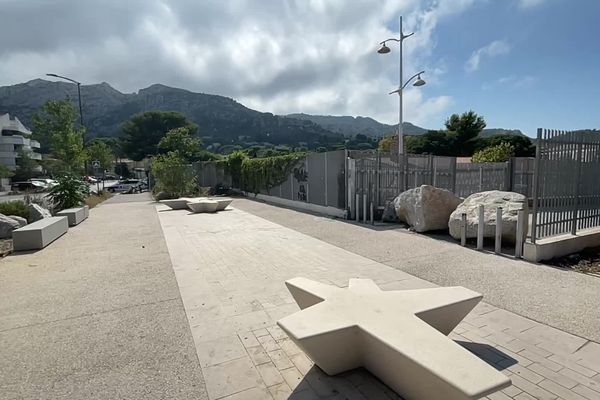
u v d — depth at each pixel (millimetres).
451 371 2252
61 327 4273
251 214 15023
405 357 2453
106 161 44969
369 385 2988
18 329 4238
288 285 4055
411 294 3590
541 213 6613
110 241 9547
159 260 7418
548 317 4199
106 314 4645
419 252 7578
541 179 6512
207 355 3555
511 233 7359
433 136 46031
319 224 11891
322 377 3125
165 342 3846
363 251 7840
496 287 5238
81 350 3707
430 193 9539
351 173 12844
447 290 3691
